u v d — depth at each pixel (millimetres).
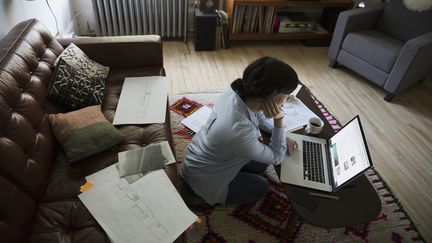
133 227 1027
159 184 1169
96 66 1698
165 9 2791
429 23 2340
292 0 2783
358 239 1471
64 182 1175
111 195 1120
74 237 1003
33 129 1190
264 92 996
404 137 2115
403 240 1483
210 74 2590
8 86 1125
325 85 2605
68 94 1440
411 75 2301
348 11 2564
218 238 1421
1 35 1596
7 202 923
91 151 1261
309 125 1405
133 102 1591
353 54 2568
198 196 1415
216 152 1215
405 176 1824
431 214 1623
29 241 978
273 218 1523
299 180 1196
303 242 1439
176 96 2264
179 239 1037
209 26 2736
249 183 1432
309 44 3182
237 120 1081
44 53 1469
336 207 1113
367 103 2426
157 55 1874
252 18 2920
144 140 1410
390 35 2619
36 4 2021
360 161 1078
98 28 2793
